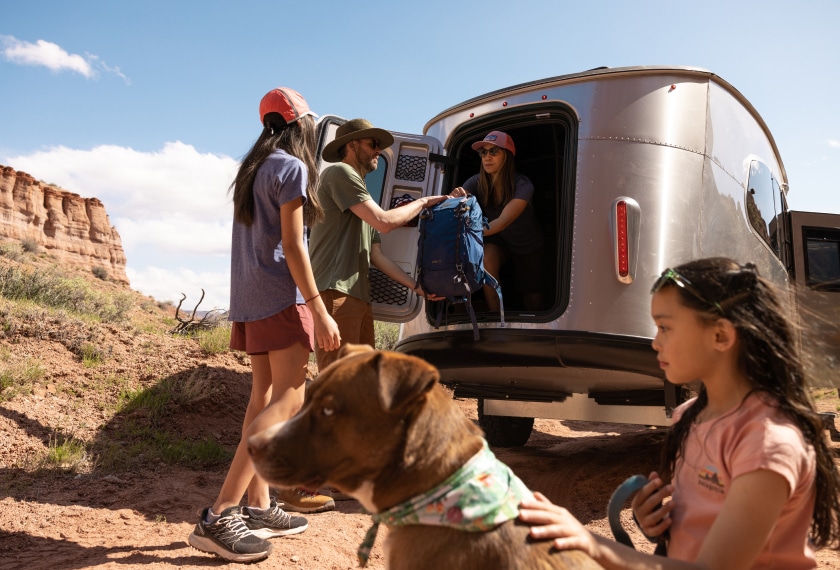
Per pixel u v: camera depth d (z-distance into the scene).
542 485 5.77
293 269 3.78
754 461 1.78
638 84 5.27
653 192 5.10
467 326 5.26
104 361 7.41
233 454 6.15
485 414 7.22
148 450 5.81
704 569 1.74
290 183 3.79
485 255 5.95
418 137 6.05
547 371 5.48
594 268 5.00
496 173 5.71
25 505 4.36
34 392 6.30
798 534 1.88
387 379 1.89
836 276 7.62
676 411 2.25
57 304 11.75
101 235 99.62
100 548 3.76
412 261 5.85
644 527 2.13
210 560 3.64
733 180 5.75
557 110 5.39
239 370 8.00
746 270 2.00
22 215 87.88
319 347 5.02
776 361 1.93
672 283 2.04
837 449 5.97
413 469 1.91
